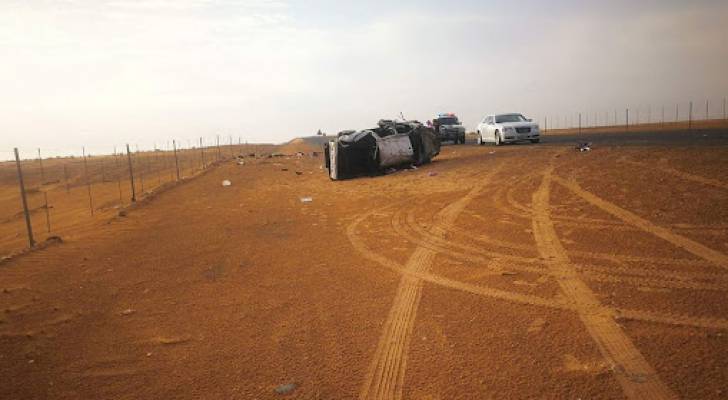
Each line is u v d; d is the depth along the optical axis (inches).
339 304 256.1
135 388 183.6
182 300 280.4
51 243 451.2
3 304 289.1
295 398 168.4
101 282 324.8
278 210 581.3
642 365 168.4
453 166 786.8
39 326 253.3
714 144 580.7
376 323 227.5
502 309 230.1
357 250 366.6
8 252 513.0
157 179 1312.7
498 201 476.1
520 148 906.1
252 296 279.1
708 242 288.7
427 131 917.2
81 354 217.3
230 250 393.7
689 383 154.4
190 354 209.5
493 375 171.6
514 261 301.7
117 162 1854.1
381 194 627.2
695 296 220.8
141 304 277.9
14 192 1374.3
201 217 565.6
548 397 154.9
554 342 192.1
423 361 186.9
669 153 535.8
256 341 217.8
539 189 492.7
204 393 176.1
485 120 1216.8
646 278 249.0
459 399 158.9
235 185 901.2
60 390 185.9
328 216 518.3
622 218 359.3
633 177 463.2
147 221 557.6
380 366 186.4
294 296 274.1
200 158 1892.2
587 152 669.9
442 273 294.4
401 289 271.6
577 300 232.1
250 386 178.7
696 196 372.8
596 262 281.9
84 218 737.6
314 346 208.4
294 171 1127.0
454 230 396.8
